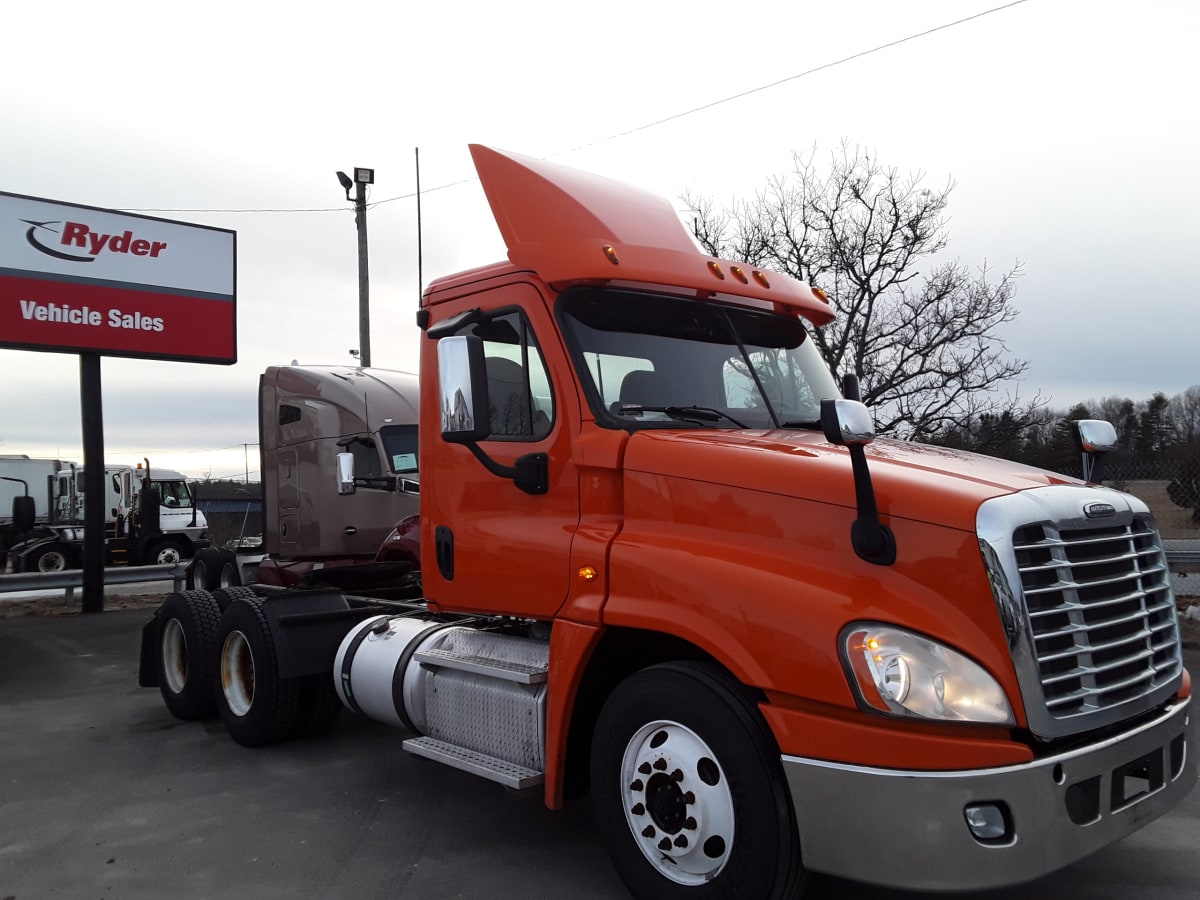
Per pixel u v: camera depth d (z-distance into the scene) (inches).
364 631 216.5
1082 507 126.8
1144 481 430.3
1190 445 428.1
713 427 164.6
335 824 188.4
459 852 172.6
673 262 168.9
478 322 176.6
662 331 169.9
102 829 188.5
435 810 196.1
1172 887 150.1
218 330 575.8
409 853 172.6
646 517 146.4
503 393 171.9
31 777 225.1
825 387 190.7
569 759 153.1
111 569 563.2
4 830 189.3
